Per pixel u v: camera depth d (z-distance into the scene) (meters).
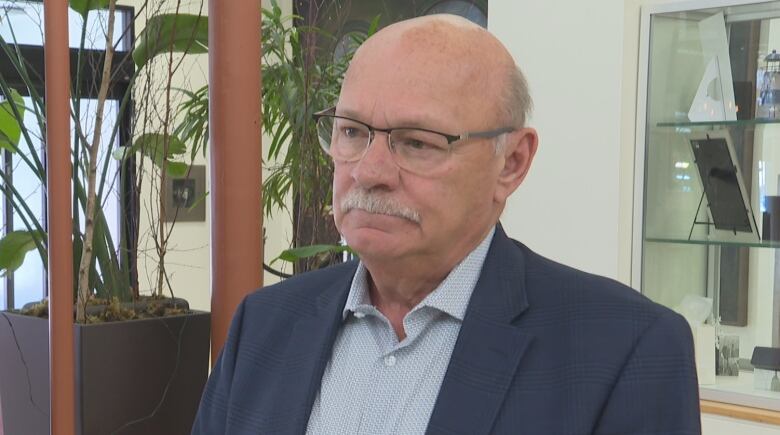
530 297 1.16
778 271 2.79
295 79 2.91
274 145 3.15
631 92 2.96
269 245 5.31
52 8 1.51
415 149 1.10
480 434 1.06
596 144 3.01
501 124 1.13
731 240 2.82
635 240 2.95
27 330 1.78
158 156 2.02
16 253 2.02
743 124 2.76
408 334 1.17
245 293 1.75
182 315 1.79
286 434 1.20
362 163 1.10
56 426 1.57
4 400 1.86
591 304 1.13
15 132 2.07
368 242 1.11
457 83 1.10
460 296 1.16
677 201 2.91
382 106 1.09
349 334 1.25
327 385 1.21
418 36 1.11
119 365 1.68
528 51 3.15
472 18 4.85
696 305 2.92
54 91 1.51
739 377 2.88
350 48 3.72
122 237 1.95
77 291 1.79
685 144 2.88
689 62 2.85
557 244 3.12
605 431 1.05
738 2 2.71
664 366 1.06
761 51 2.73
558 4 3.07
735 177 2.79
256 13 1.73
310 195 2.66
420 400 1.14
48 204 1.54
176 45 1.92
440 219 1.11
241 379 1.31
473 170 1.11
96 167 1.74
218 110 1.73
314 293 1.35
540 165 3.14
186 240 5.09
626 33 2.94
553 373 1.08
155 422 1.74
